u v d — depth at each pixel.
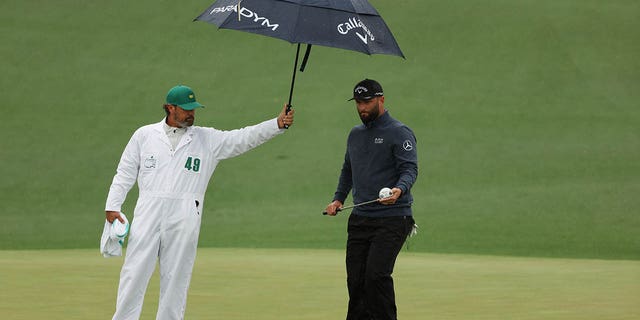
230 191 87.75
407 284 40.53
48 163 94.44
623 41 127.06
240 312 32.31
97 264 46.44
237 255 54.34
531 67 120.06
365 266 26.66
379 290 25.75
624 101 112.12
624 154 97.06
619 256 64.94
